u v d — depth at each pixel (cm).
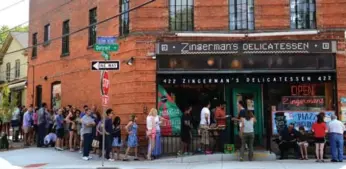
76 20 2264
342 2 1691
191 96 1764
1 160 1620
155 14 1727
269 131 1700
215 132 1672
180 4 1750
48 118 2027
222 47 1692
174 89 1758
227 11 1719
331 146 1522
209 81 1691
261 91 1766
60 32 2416
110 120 1617
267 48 1680
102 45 1340
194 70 1694
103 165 1359
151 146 1590
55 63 2441
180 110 1744
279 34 1677
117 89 1814
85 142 1612
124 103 1759
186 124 1617
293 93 1728
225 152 1623
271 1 1705
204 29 1711
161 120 1691
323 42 1672
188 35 1698
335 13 1684
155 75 1706
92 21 2144
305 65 1675
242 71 1678
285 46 1677
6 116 2250
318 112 1702
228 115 1736
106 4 1998
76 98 2200
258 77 1683
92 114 1691
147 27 1722
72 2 2312
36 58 2689
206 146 1630
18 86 3519
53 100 2450
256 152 1611
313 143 1642
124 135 1747
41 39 2644
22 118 2323
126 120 1738
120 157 1652
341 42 1670
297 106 1720
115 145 1623
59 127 1859
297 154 1620
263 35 1681
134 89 1712
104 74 1335
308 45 1673
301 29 1688
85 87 2127
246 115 1534
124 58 1783
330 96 1705
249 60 1689
